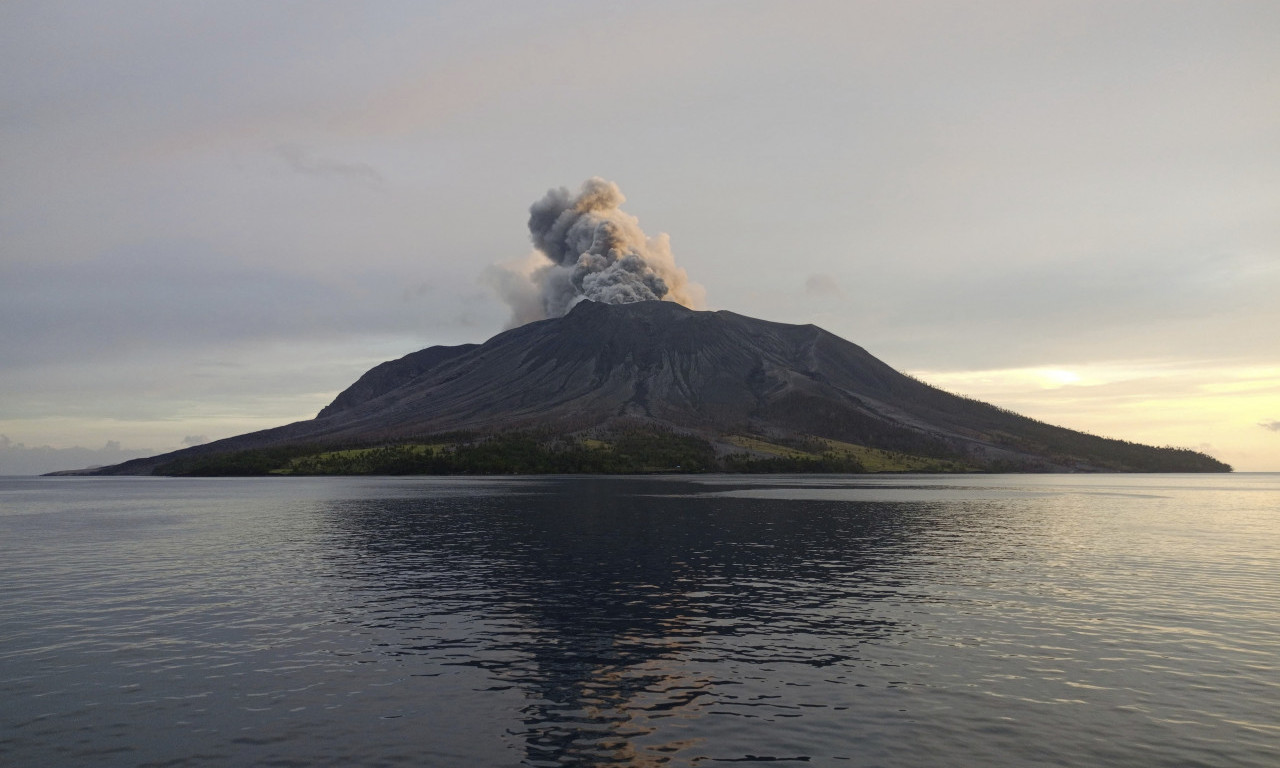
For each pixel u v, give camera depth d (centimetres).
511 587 5484
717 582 5675
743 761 2466
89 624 4378
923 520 10825
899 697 3073
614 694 3114
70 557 7262
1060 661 3566
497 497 15800
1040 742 2627
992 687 3195
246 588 5494
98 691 3189
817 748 2569
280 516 11725
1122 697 3077
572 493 17188
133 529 10088
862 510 12519
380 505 13800
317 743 2634
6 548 8031
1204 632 4119
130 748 2606
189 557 7175
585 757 2505
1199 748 2583
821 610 4675
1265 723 2802
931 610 4678
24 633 4172
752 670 3431
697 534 8844
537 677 3341
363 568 6412
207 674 3406
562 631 4159
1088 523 10556
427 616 4538
